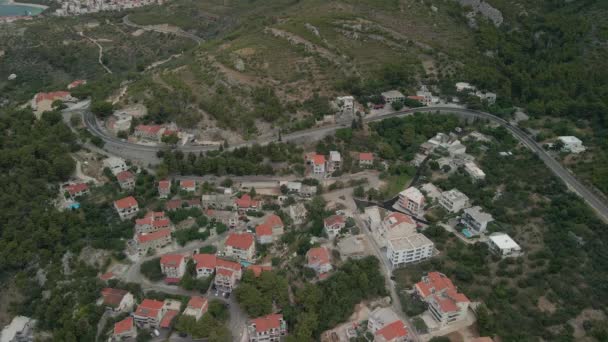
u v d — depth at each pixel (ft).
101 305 502.79
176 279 540.52
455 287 506.48
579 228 551.18
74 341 467.93
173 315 496.64
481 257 543.39
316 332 481.87
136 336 485.56
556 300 485.56
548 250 540.11
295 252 575.38
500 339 463.83
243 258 563.07
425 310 497.87
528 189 639.35
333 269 548.72
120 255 561.02
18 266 531.09
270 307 502.38
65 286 520.83
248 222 615.16
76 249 551.18
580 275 506.48
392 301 511.40
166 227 590.96
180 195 641.40
